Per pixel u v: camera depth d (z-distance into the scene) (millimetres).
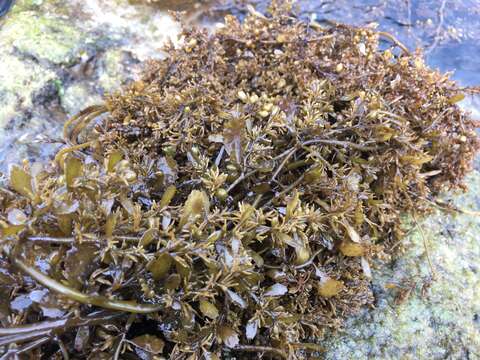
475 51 721
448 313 449
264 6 711
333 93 477
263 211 403
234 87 504
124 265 315
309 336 422
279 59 516
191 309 331
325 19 711
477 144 524
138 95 457
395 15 737
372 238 449
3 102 542
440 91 526
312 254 412
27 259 300
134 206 344
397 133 447
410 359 425
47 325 301
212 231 354
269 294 361
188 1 691
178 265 329
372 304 443
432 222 513
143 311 317
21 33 600
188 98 443
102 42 611
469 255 492
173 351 338
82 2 657
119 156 336
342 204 406
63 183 325
